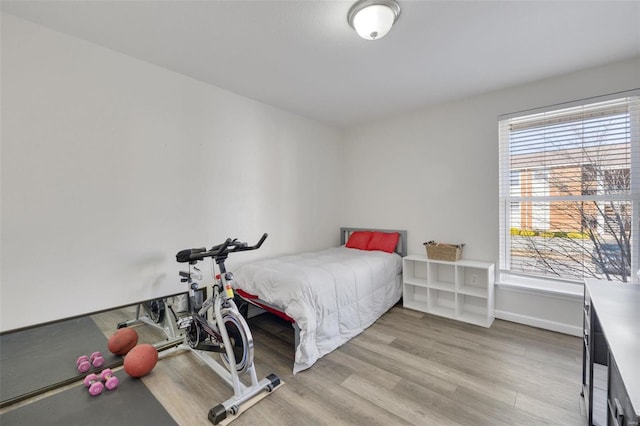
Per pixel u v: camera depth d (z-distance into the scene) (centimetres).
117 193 226
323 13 178
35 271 192
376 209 408
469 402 178
